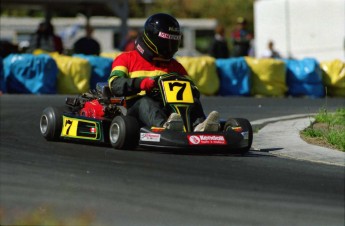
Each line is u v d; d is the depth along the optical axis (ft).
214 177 92.48
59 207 76.89
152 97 111.96
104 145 115.03
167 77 110.63
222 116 159.74
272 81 222.89
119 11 318.24
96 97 120.06
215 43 252.62
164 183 88.28
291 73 226.58
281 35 311.88
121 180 89.20
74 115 117.39
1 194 81.46
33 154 106.01
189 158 104.78
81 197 81.20
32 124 143.02
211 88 217.15
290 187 88.58
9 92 210.59
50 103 182.70
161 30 112.98
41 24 239.09
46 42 238.27
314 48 301.84
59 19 417.90
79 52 236.22
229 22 546.67
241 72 220.64
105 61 217.77
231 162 103.14
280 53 312.09
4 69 209.97
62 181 88.17
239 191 85.81
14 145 114.83
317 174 96.63
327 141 123.13
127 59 114.62
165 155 106.22
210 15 553.23
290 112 170.19
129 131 106.11
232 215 76.59
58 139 121.19
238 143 106.73
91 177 90.48
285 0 309.01
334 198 84.02
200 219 75.00
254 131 134.51
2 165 97.09
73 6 345.92
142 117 109.19
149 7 538.47
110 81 112.78
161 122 107.04
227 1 553.23
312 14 301.02
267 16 317.22
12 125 140.77
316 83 225.15
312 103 196.75
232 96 220.02
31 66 208.74
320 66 230.27
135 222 73.36
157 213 76.38
